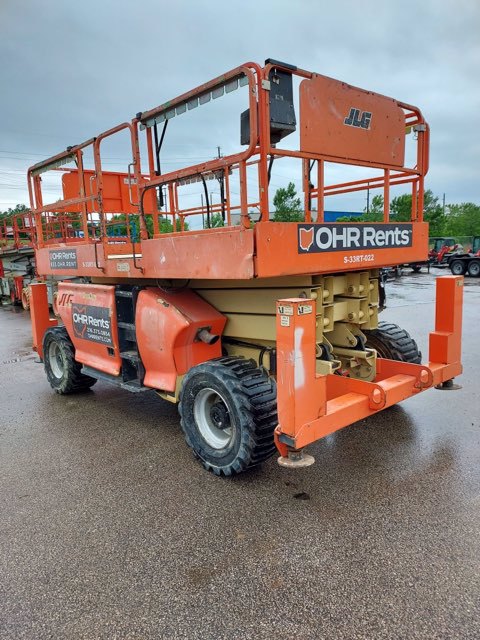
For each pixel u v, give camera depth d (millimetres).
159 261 3459
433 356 3951
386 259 3537
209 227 4027
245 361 3457
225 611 2160
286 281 3387
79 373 5348
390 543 2586
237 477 3398
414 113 3725
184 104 3133
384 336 4449
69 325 5062
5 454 3959
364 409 3170
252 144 2646
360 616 2098
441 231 44406
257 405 3123
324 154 3027
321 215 3082
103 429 4453
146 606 2213
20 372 6789
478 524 2729
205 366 3402
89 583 2379
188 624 2096
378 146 3408
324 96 2982
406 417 4391
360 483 3236
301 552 2543
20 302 15805
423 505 2939
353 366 3982
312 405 2795
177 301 3803
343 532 2701
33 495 3266
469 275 22828
